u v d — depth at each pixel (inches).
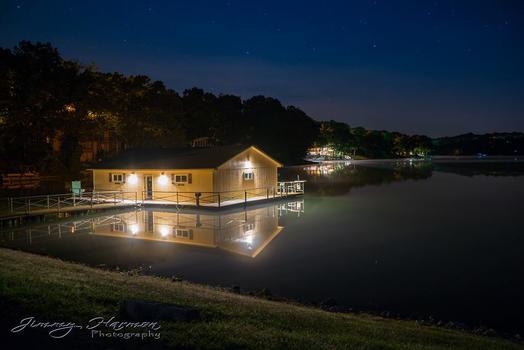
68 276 467.5
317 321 372.8
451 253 736.3
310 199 1568.7
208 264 659.4
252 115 4045.3
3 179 1609.3
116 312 337.1
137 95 2186.3
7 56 1421.0
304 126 4315.9
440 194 1732.3
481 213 1215.6
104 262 664.4
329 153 6766.7
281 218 1129.4
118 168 1483.8
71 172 1915.6
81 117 1689.2
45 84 1476.4
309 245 796.0
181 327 307.6
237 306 401.1
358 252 741.3
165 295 415.8
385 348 305.1
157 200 1428.4
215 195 1334.9
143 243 810.2
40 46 1510.8
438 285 561.6
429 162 5442.9
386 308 482.3
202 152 1512.1
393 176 2822.3
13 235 886.4
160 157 1551.4
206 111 3235.7
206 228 978.7
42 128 1556.3
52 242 814.5
